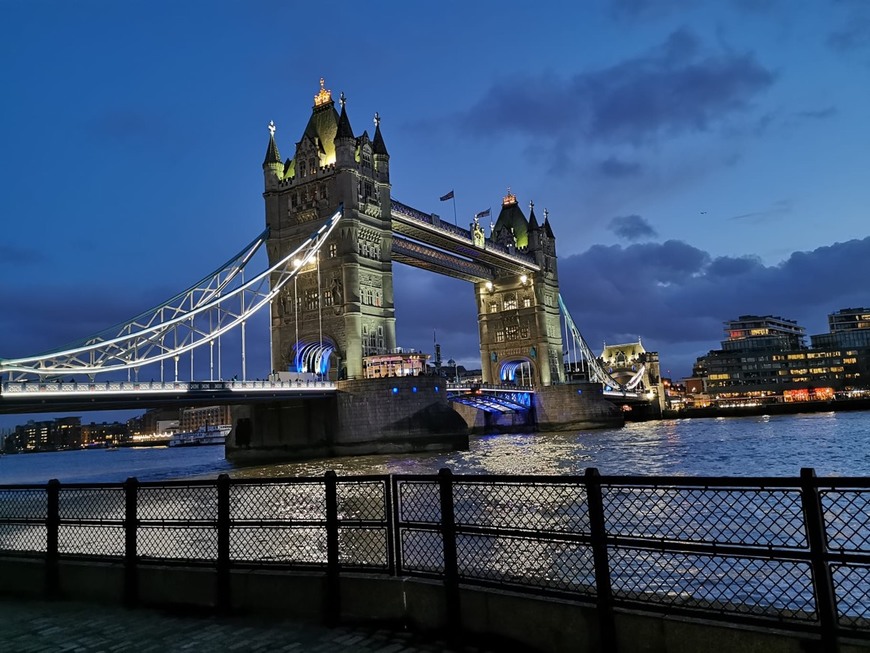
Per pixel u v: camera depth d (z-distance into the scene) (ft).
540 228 544.21
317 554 37.32
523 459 237.04
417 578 32.99
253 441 321.93
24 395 193.06
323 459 288.92
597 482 28.32
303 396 285.64
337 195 333.01
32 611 39.27
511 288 536.83
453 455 274.77
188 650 31.96
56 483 43.27
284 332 342.44
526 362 554.87
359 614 33.68
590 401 506.07
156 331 266.36
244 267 333.62
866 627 22.79
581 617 27.86
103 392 212.43
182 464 387.55
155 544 40.73
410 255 412.16
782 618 24.18
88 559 41.68
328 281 332.80
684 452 245.04
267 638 32.83
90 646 33.27
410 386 299.99
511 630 29.50
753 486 25.22
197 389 243.81
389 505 34.14
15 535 45.21
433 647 30.68
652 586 51.90
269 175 354.74
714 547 25.80
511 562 30.60
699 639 25.08
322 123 358.23
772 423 463.42
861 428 343.87
